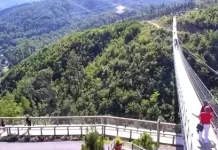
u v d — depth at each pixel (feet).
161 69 256.93
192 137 69.62
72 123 116.16
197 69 264.52
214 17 385.70
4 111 221.05
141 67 265.54
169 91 230.89
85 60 370.94
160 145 98.53
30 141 109.60
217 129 71.15
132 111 226.79
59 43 416.05
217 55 291.79
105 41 383.86
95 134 85.76
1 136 111.14
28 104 270.87
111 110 241.35
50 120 117.19
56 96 313.32
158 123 98.43
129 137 103.30
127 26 383.04
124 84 260.83
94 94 274.98
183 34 336.90
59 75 358.84
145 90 243.40
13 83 378.32
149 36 323.98
